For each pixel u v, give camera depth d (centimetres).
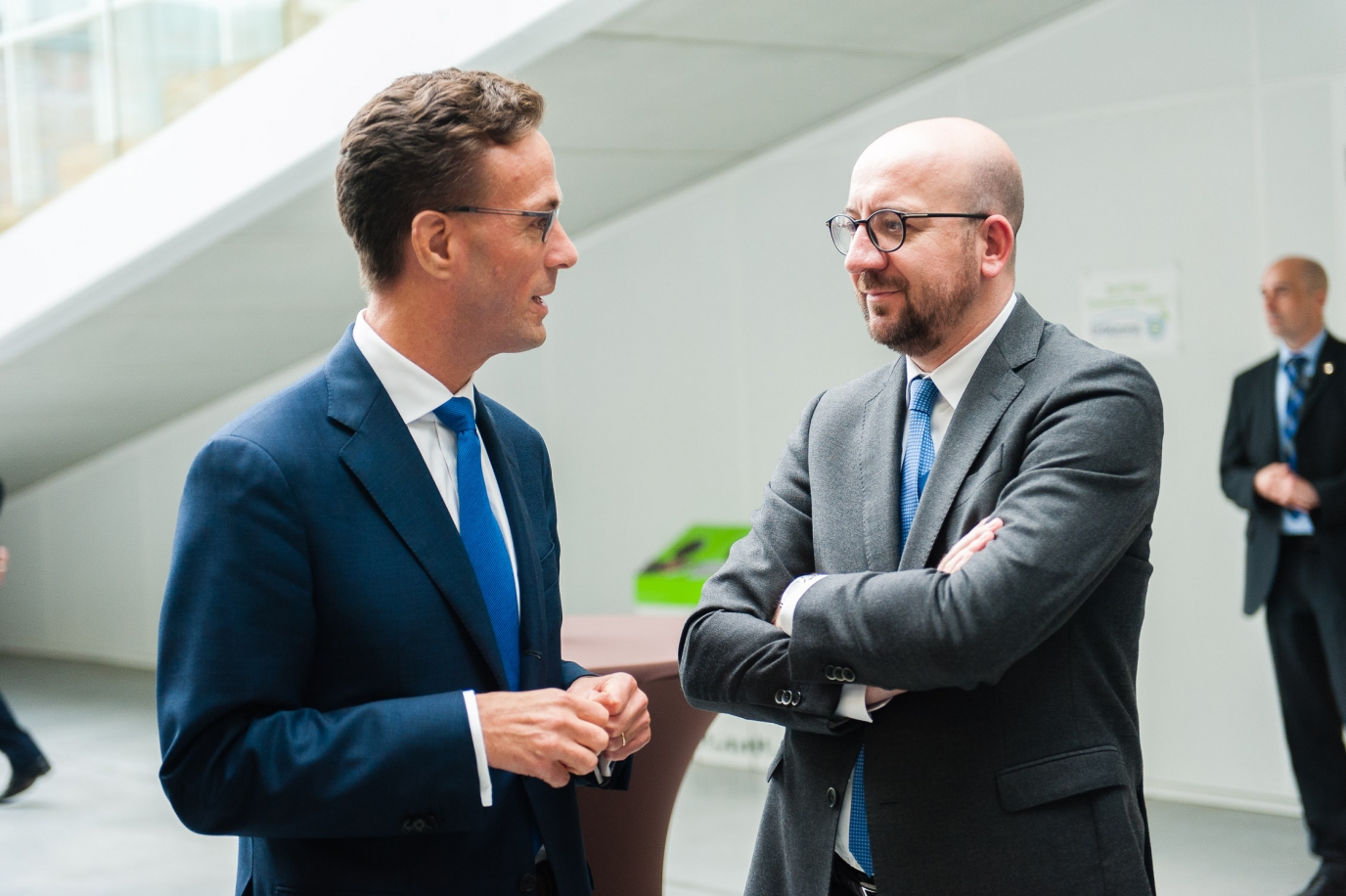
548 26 408
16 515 889
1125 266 474
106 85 511
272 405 140
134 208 510
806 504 181
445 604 140
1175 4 456
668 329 602
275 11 467
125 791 543
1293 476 397
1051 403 155
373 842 137
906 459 168
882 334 161
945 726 152
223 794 128
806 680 154
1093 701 153
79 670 818
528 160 141
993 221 158
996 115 501
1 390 624
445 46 427
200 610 130
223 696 128
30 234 543
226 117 482
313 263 559
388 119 138
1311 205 434
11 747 525
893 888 151
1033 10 469
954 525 157
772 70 470
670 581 528
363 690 137
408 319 144
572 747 131
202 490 134
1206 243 456
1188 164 458
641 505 618
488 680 142
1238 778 464
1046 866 146
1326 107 430
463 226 139
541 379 650
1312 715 397
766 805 177
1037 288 496
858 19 436
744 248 574
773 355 569
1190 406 462
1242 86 445
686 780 544
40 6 524
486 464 157
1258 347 447
